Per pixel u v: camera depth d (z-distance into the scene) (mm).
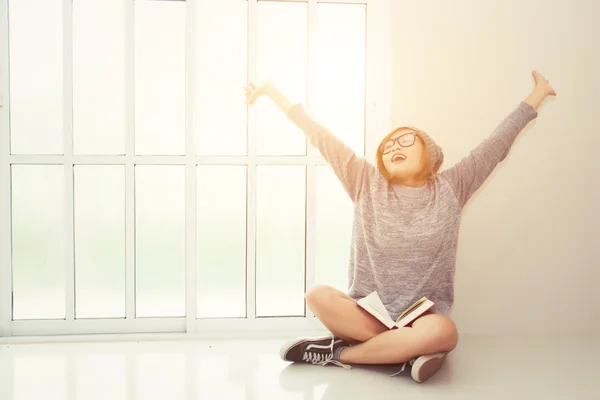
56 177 1637
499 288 1657
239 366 1344
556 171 1651
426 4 1592
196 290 1672
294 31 1683
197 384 1204
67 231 1611
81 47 1633
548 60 1624
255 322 1663
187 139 1623
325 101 1672
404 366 1273
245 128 1685
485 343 1547
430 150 1414
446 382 1220
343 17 1667
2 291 1593
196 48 1646
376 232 1403
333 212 1700
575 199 1659
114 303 1678
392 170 1400
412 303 1358
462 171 1451
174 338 1603
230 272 1704
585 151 1653
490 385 1200
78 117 1636
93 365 1352
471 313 1656
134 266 1644
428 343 1202
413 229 1377
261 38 1678
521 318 1670
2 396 1128
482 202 1642
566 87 1635
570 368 1326
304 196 1703
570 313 1673
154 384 1204
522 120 1493
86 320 1629
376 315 1304
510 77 1616
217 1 1665
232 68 1681
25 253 1634
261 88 1531
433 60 1602
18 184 1623
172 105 1673
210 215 1688
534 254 1660
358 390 1164
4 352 1468
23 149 1625
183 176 1680
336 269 1710
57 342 1568
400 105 1604
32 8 1609
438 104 1606
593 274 1670
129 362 1376
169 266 1689
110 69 1646
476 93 1611
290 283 1716
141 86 1659
